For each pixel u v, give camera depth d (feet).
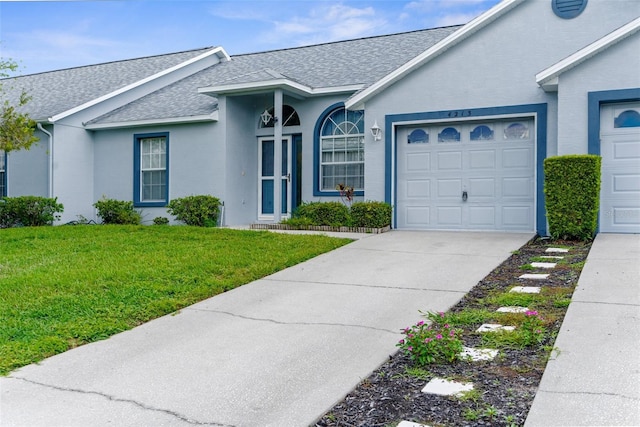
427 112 37.47
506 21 35.37
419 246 30.58
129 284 21.67
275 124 42.55
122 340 16.46
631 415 10.40
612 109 31.42
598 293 18.65
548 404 11.00
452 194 37.50
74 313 18.37
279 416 11.34
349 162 43.34
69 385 13.15
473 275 23.21
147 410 11.72
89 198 51.65
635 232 31.24
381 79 38.14
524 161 35.45
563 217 30.42
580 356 13.25
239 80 42.83
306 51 55.83
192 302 20.33
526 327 15.31
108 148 51.16
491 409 11.09
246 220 47.60
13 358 14.64
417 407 11.50
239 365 14.20
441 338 13.98
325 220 39.40
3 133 38.14
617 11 33.17
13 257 28.07
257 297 20.85
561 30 34.22
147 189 49.78
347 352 14.87
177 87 56.03
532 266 24.27
